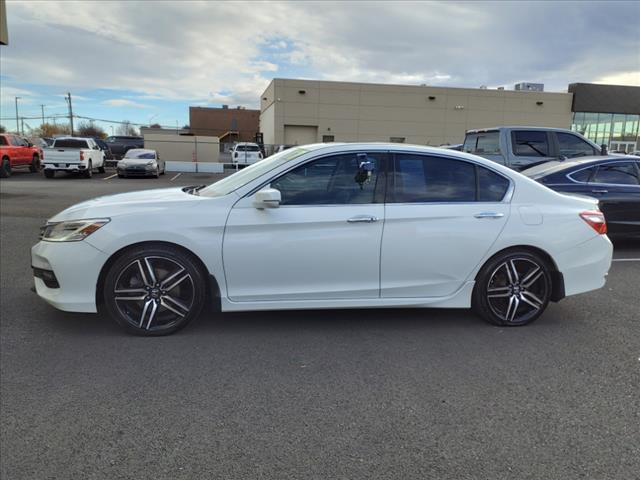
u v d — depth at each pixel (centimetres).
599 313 500
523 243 442
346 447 274
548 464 261
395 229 421
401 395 331
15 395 322
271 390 335
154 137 3538
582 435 288
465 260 436
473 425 296
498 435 287
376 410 312
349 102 4272
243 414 305
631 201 773
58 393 326
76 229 398
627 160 797
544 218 446
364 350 401
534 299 455
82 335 419
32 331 426
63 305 403
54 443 273
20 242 800
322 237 412
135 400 319
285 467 257
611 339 432
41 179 2295
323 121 4269
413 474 253
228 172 3269
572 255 452
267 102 4872
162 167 2800
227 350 396
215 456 264
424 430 291
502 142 1006
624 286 599
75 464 256
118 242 395
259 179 415
